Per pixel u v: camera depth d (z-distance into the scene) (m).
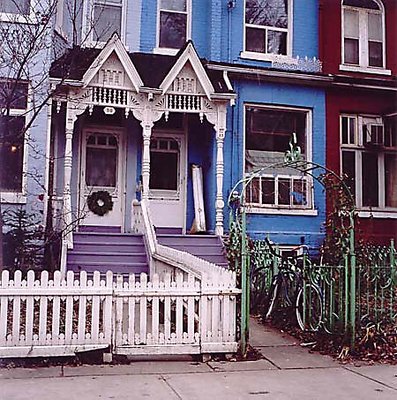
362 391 6.15
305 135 15.27
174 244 12.98
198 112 13.61
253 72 14.55
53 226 13.05
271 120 15.17
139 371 6.79
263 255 11.46
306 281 9.24
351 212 9.55
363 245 12.10
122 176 14.51
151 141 14.84
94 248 12.45
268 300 10.52
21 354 6.88
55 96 12.37
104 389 5.99
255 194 14.57
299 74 14.90
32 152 12.59
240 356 7.54
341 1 16.08
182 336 7.38
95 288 7.16
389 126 15.95
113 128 14.56
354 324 7.93
